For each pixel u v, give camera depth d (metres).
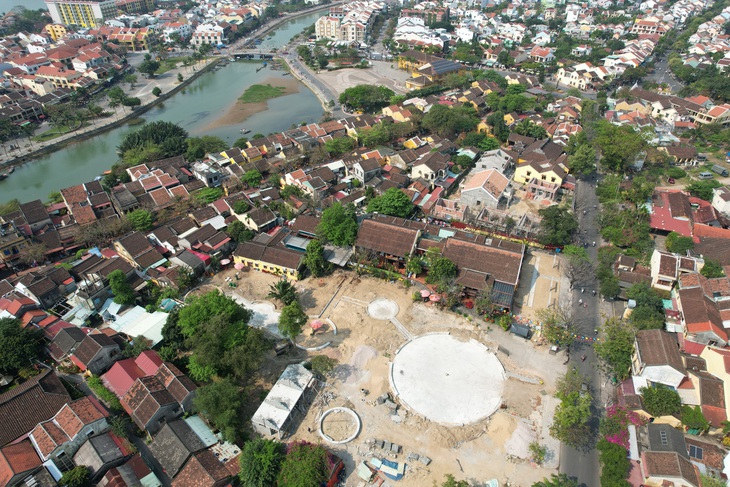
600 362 74.88
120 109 197.50
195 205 119.25
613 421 62.53
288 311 74.06
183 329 73.44
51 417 62.84
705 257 93.31
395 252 93.38
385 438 63.44
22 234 100.69
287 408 64.75
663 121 171.88
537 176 126.38
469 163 138.88
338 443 62.47
